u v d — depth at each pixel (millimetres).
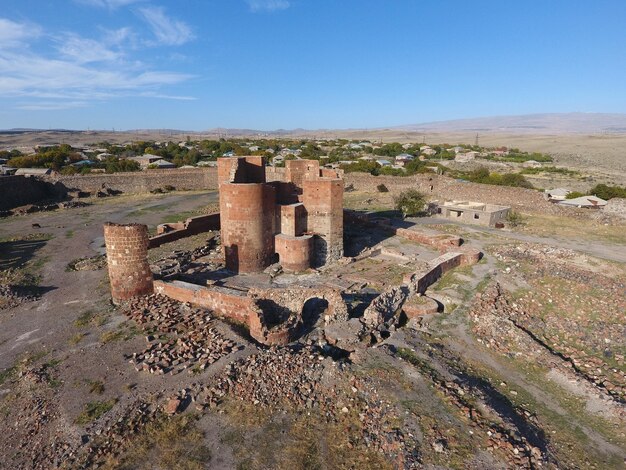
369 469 12297
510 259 31812
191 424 14203
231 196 29516
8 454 13469
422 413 14078
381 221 45656
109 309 24000
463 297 24781
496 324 21312
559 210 48562
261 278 29766
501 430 13430
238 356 18000
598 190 58906
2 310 24328
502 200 54656
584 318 23125
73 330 21531
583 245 36844
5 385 17062
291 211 31297
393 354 17938
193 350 18688
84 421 14555
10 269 31391
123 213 54438
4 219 50250
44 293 27172
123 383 16609
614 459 13102
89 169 85125
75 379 17062
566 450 13391
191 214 53688
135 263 24484
